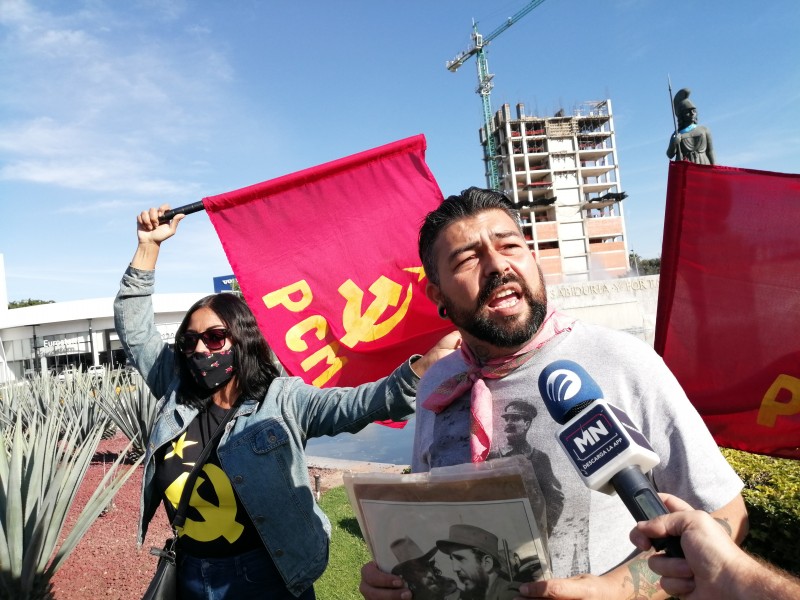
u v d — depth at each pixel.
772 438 2.79
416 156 3.25
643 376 1.36
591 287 15.72
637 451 1.04
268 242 3.10
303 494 2.28
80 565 4.56
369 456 8.52
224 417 2.36
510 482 1.16
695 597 0.85
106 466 8.53
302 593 2.24
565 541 1.34
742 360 2.80
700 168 2.77
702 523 0.86
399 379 2.08
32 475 3.88
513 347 1.47
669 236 2.89
